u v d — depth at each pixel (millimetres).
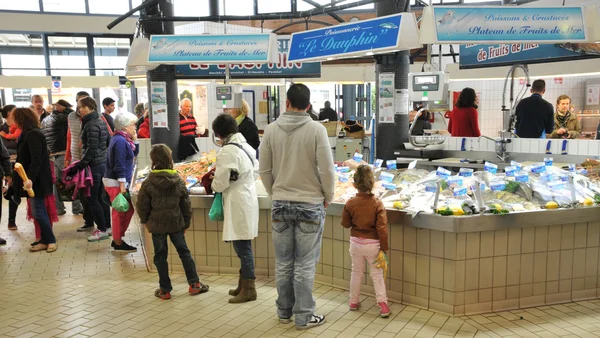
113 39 13719
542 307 3510
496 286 3416
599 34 4066
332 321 3326
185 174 5078
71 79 11312
